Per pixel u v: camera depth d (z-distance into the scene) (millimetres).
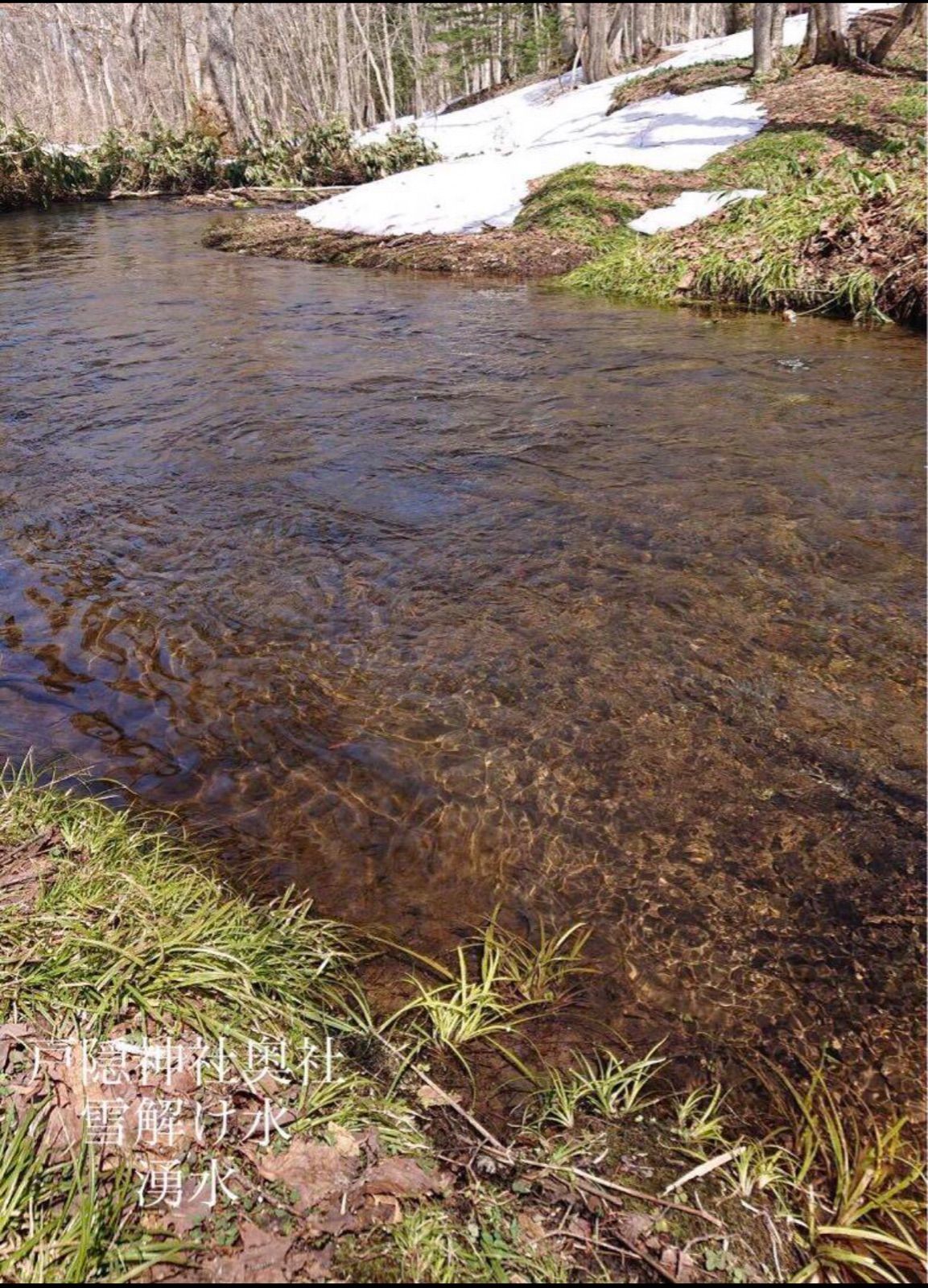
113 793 2408
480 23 32188
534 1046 1771
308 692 2828
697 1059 1749
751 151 10820
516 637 3090
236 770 2506
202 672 2914
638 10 29188
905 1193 1512
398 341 6566
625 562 3525
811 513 3852
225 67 26094
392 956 1975
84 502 4043
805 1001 1868
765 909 2088
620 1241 1385
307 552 3617
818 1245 1413
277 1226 1361
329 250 10266
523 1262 1335
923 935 2010
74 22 32281
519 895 2137
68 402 5293
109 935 1818
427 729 2670
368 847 2266
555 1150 1540
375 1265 1312
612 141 12945
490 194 11422
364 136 23047
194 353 6277
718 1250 1388
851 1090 1689
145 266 9930
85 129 32781
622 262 8500
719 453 4453
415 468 4367
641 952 1984
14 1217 1323
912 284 6855
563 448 4566
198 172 19516
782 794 2426
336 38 33062
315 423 4926
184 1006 1713
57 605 3275
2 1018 1631
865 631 3086
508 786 2459
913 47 15906
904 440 4531
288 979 1855
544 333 6738
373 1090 1632
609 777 2492
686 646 3035
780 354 6062
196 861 2182
